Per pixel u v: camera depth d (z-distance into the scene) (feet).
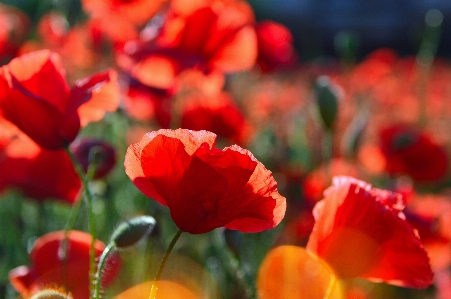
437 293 3.34
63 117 2.59
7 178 3.03
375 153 4.42
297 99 6.66
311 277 3.02
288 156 4.35
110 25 3.88
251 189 2.31
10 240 3.57
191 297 3.27
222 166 2.31
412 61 9.29
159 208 3.07
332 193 2.45
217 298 3.20
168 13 3.35
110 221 3.49
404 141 4.25
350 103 5.91
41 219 3.38
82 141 3.03
